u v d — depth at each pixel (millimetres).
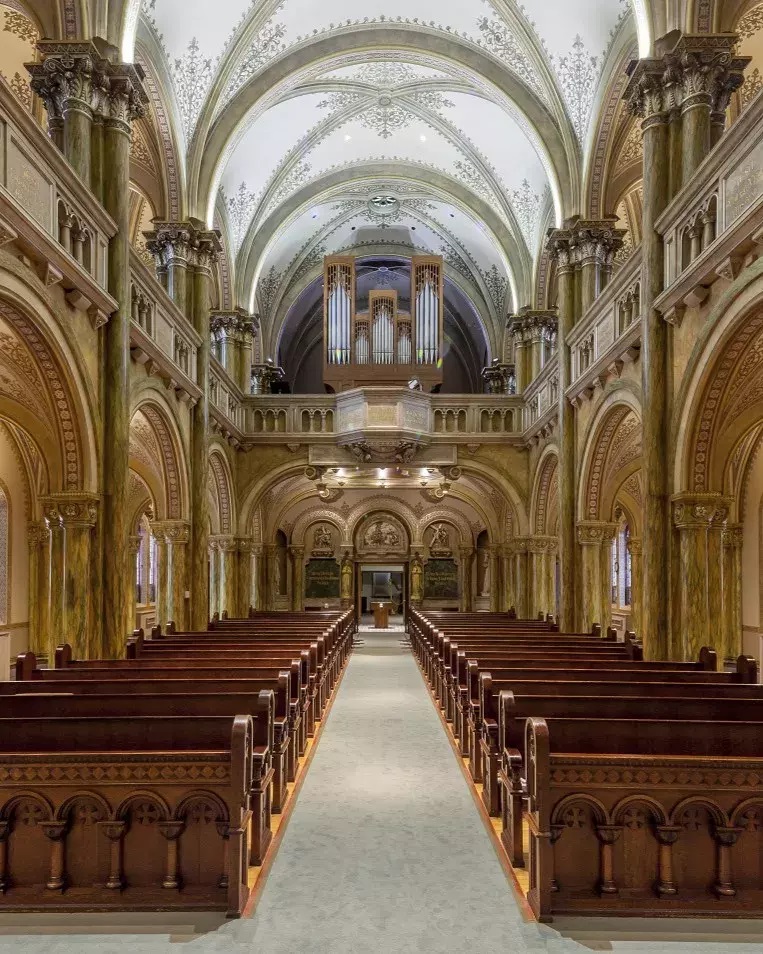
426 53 16453
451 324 32156
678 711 6016
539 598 20875
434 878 5457
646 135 10727
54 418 9641
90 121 10352
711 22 10328
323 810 7062
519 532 21312
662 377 10477
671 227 10188
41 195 8328
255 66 16344
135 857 4918
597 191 15945
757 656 15641
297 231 24953
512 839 5727
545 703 6113
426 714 11945
